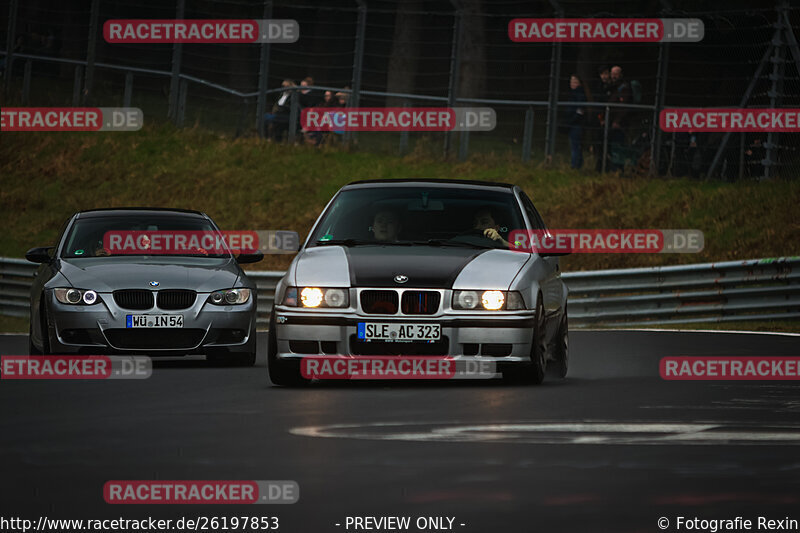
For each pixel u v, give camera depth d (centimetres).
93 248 4791
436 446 2336
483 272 3541
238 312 4425
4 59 11044
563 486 1911
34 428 2622
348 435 2497
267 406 3041
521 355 3509
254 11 13738
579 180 9294
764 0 10538
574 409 2964
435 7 13075
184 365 4556
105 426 2653
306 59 13888
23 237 9588
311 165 10106
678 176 9094
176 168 10294
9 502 1792
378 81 14738
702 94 9338
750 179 8875
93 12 10762
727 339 5641
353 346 3481
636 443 2383
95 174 10319
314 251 3728
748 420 2753
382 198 3953
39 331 4512
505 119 11250
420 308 3481
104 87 10988
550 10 12888
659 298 6888
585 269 8150
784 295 6550
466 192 3972
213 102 11294
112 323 4312
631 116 9306
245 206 9694
